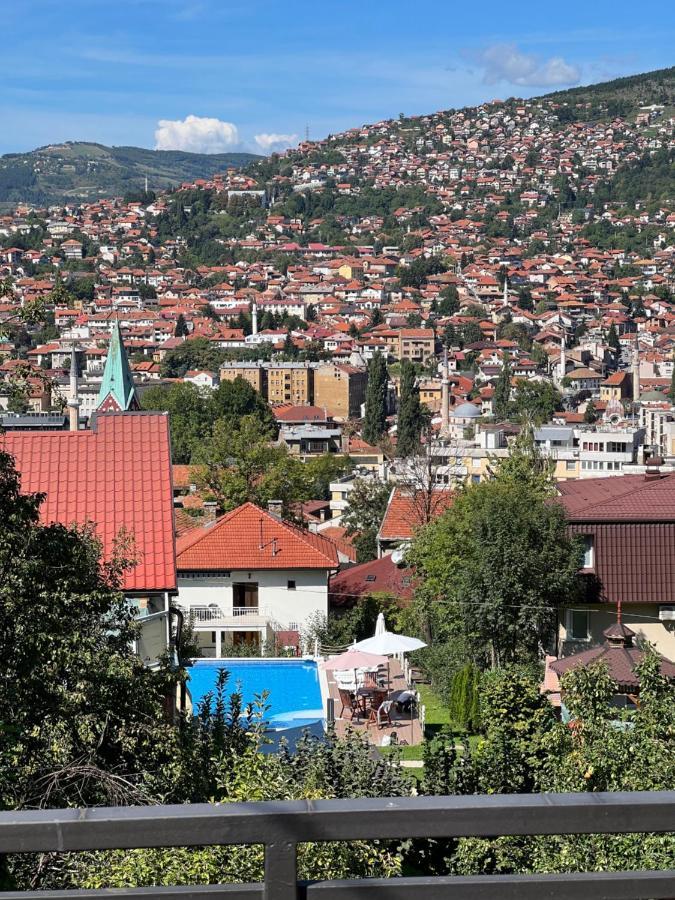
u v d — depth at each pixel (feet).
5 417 351.05
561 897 16.87
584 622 139.64
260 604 187.52
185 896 16.58
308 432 626.64
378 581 208.74
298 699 134.82
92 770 54.03
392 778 67.97
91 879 41.22
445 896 16.78
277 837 16.62
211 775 62.49
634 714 69.41
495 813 16.81
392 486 295.48
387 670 154.92
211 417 609.42
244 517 194.29
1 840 16.29
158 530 107.24
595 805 16.85
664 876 16.94
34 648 59.47
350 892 16.70
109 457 113.91
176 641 116.47
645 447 411.54
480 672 131.75
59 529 66.95
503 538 140.26
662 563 138.00
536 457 197.77
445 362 614.75
